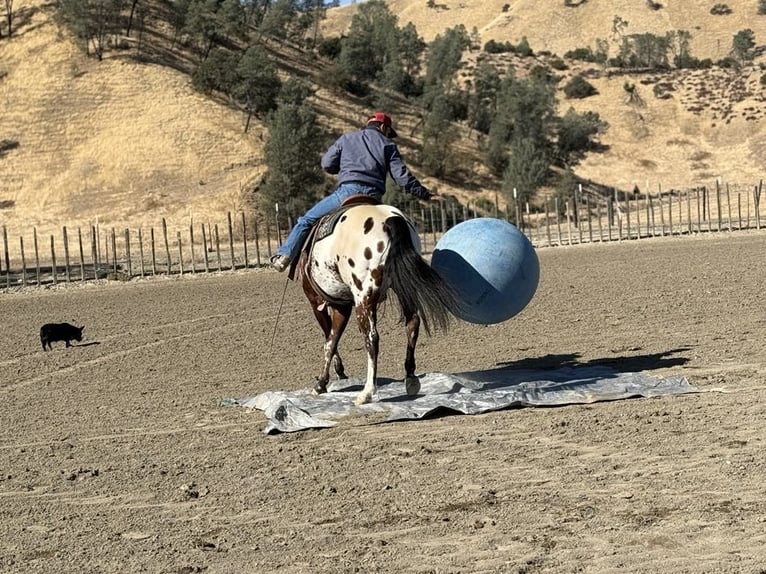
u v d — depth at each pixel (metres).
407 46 115.12
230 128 73.75
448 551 6.65
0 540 7.49
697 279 23.75
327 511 7.72
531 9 167.88
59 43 82.44
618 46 152.25
